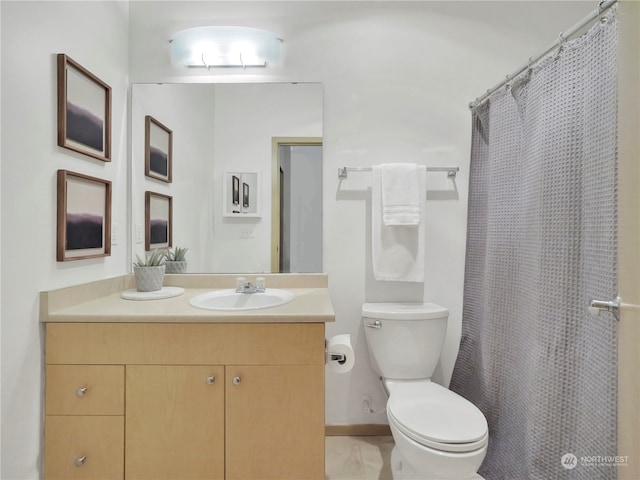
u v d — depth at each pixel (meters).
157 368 1.31
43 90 1.29
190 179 1.96
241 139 1.96
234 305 1.73
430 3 1.97
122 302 1.53
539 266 1.37
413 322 1.76
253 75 1.97
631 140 0.77
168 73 1.96
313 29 1.97
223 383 1.31
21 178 1.20
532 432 1.37
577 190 1.24
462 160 1.98
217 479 1.31
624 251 0.80
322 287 1.94
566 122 1.27
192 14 1.97
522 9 1.96
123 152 1.88
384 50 1.97
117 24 1.82
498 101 1.67
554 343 1.30
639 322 0.74
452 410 1.43
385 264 1.88
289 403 1.32
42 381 1.30
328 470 1.69
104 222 1.67
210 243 1.96
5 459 1.15
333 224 1.98
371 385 1.98
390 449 1.85
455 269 1.99
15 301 1.18
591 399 1.18
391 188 1.86
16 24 1.17
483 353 1.73
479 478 1.59
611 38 1.10
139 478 1.31
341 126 1.97
